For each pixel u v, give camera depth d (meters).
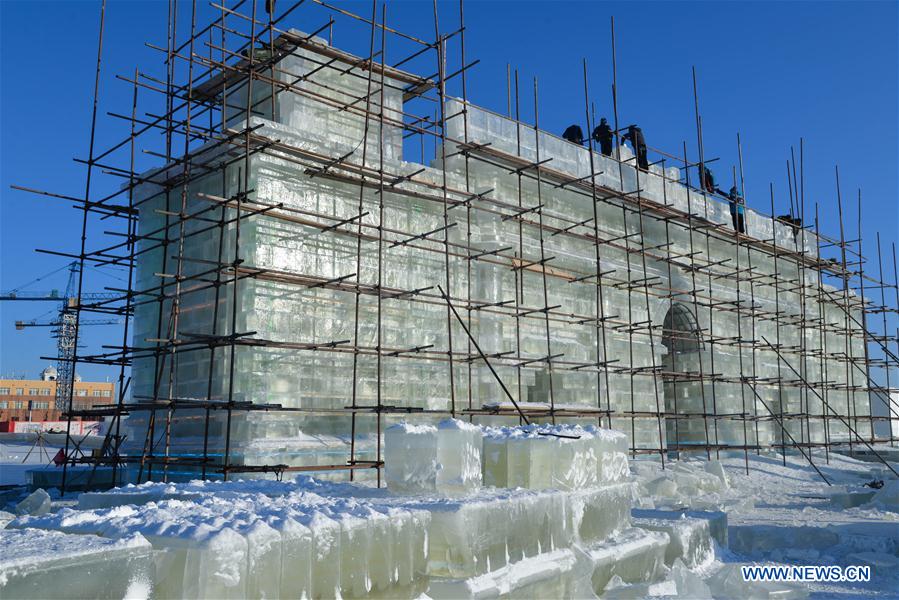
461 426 7.54
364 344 16.11
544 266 18.31
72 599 3.61
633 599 7.92
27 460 33.47
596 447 9.38
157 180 16.94
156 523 4.62
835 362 32.19
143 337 17.12
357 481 14.97
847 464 25.41
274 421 14.45
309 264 15.42
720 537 10.86
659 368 21.31
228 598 4.25
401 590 5.53
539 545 7.14
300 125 16.89
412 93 19.75
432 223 17.81
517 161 19.33
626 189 23.17
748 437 26.28
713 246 26.30
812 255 31.77
